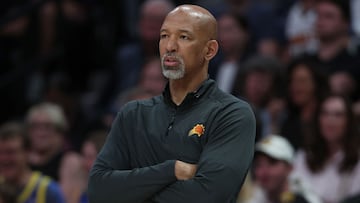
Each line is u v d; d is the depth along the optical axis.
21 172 20.14
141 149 11.12
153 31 24.89
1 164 20.06
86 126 25.02
